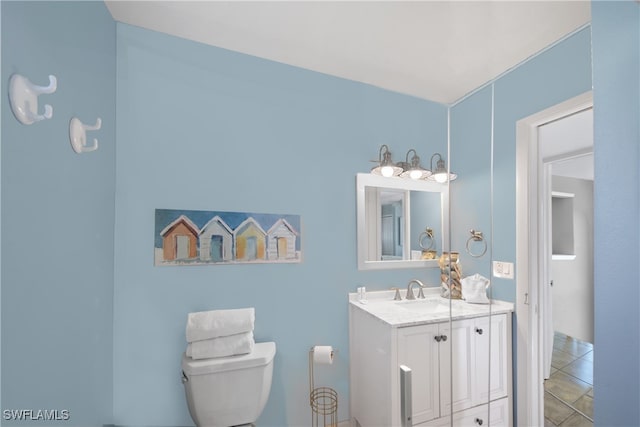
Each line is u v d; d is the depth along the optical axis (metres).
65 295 0.97
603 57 0.64
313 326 1.77
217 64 1.63
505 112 1.67
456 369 1.52
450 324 1.54
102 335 1.27
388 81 1.96
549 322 1.78
